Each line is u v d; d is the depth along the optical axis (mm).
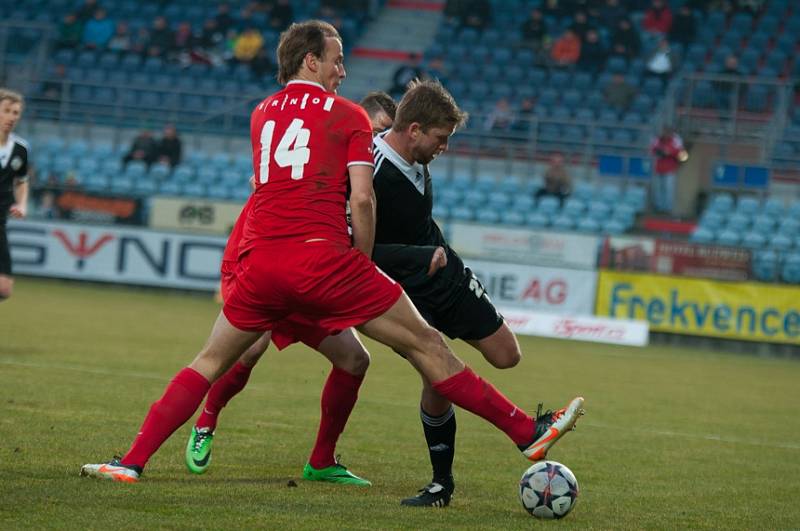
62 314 51062
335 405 19469
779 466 24719
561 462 23484
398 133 18500
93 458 19828
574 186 77500
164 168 79000
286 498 17656
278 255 17188
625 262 65438
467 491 19594
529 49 90875
